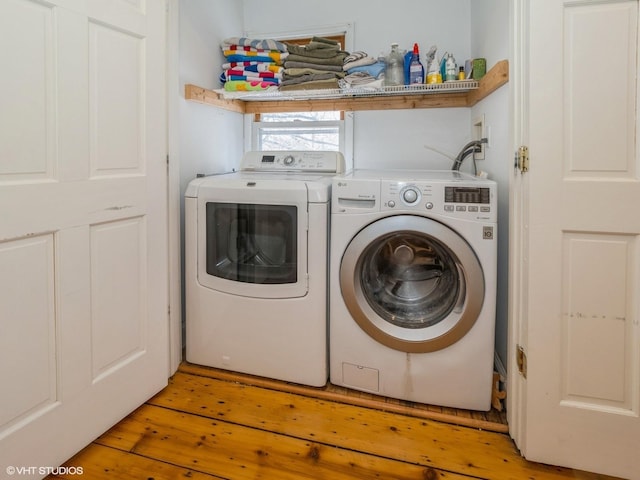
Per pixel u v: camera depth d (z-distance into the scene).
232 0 2.60
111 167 1.41
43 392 1.21
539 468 1.33
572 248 1.27
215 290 1.84
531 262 1.30
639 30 1.17
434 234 1.53
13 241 1.10
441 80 2.16
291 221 1.71
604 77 1.20
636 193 1.20
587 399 1.29
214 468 1.30
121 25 1.42
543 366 1.31
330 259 1.70
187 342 1.93
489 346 1.54
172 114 1.81
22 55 1.10
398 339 1.61
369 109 2.57
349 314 1.68
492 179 1.90
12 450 1.13
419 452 1.39
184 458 1.34
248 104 2.74
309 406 1.65
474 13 2.31
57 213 1.22
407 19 2.50
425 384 1.62
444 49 2.46
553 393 1.31
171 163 1.81
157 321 1.69
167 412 1.59
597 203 1.23
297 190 1.68
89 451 1.36
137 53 1.50
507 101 1.64
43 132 1.17
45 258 1.20
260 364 1.81
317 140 2.75
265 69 2.31
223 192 1.78
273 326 1.77
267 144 2.82
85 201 1.31
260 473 1.28
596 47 1.20
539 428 1.33
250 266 1.79
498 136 1.79
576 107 1.22
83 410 1.35
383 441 1.45
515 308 1.41
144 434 1.46
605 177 1.22
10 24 1.07
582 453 1.31
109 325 1.44
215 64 2.38
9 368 1.11
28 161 1.13
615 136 1.20
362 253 1.62
